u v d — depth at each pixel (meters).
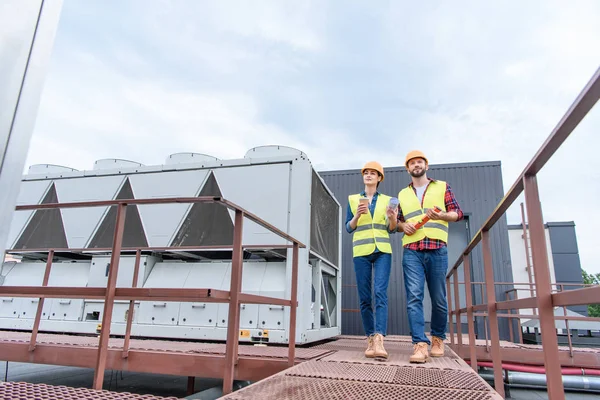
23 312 4.63
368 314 3.20
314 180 4.64
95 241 4.79
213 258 4.90
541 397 5.05
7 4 0.78
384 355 2.84
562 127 1.15
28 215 5.16
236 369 2.80
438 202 3.21
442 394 1.70
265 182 4.36
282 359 2.79
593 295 1.11
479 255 7.90
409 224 3.18
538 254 1.49
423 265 3.19
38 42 0.84
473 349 3.22
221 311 4.02
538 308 1.47
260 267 4.23
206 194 4.52
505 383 5.14
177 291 1.94
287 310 3.88
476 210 8.09
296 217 4.16
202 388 4.43
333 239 5.73
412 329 2.97
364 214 3.30
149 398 1.56
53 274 4.81
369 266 3.25
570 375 4.75
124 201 2.15
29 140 0.81
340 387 1.83
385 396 1.66
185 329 4.05
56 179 5.16
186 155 5.32
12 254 5.12
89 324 4.34
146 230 4.60
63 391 1.65
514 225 9.50
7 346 3.27
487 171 8.23
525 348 4.61
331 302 5.86
